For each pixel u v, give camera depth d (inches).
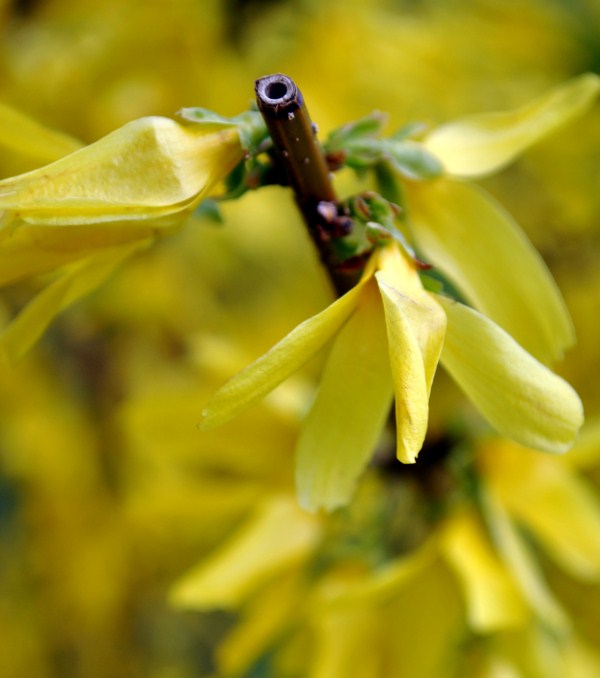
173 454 9.8
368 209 7.3
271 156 7.3
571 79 13.0
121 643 14.4
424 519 9.3
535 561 10.1
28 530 14.2
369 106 12.6
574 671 9.8
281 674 10.6
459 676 9.4
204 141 7.1
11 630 14.2
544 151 12.8
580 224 13.2
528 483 9.3
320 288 13.4
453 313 7.0
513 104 13.0
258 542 9.5
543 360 7.8
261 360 6.6
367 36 12.8
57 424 14.0
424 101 12.8
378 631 9.5
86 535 13.9
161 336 13.9
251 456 9.7
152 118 6.9
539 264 7.8
